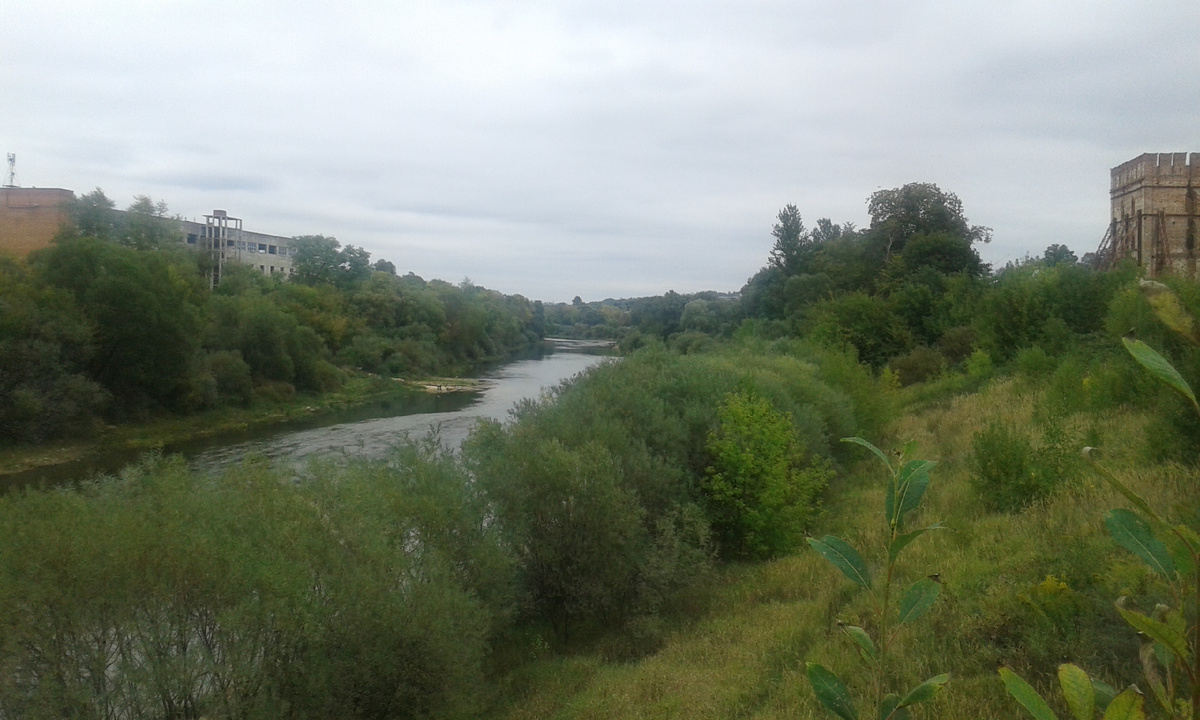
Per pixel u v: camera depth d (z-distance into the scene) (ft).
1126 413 47.34
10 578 21.89
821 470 50.08
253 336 151.33
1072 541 25.75
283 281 262.47
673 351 73.77
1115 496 30.12
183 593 24.34
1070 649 20.38
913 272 156.66
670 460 45.57
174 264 157.07
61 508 24.63
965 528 33.30
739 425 47.44
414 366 218.38
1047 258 180.55
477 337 271.08
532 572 38.32
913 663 22.56
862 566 10.05
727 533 47.29
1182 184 113.70
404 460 35.88
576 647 37.81
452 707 27.40
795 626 29.78
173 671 22.80
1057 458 36.63
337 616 26.91
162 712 23.07
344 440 110.11
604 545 37.58
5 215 182.60
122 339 115.65
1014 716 18.66
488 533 35.06
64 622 22.63
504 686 32.37
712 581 41.06
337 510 29.60
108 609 23.07
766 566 42.60
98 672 22.95
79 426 105.40
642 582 38.06
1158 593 19.70
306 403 152.35
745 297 239.91
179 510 26.03
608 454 39.96
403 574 29.35
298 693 25.23
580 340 442.09
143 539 24.03
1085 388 53.98
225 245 307.17
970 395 80.33
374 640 26.73
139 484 28.40
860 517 45.29
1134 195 118.42
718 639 32.86
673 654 32.42
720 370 63.46
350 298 239.09
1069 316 90.07
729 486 46.21
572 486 37.68
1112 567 22.76
